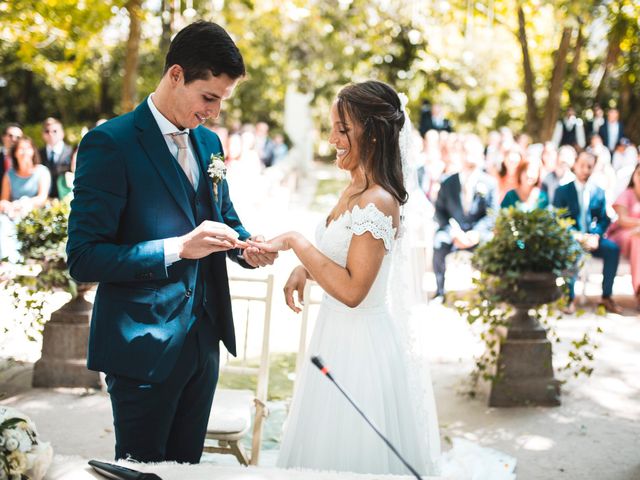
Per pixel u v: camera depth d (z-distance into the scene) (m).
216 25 2.29
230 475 1.92
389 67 17.39
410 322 2.70
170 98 2.37
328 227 2.57
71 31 7.80
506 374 4.55
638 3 12.59
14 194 6.92
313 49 17.45
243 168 10.09
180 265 2.42
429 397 2.79
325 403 2.62
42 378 4.61
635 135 15.91
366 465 2.58
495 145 11.91
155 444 2.46
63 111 16.48
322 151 27.77
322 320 2.70
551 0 12.30
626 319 6.64
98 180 2.30
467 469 3.56
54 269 4.48
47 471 1.89
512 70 22.41
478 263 4.68
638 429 4.21
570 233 4.59
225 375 5.04
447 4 13.61
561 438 4.07
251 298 3.50
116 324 2.37
